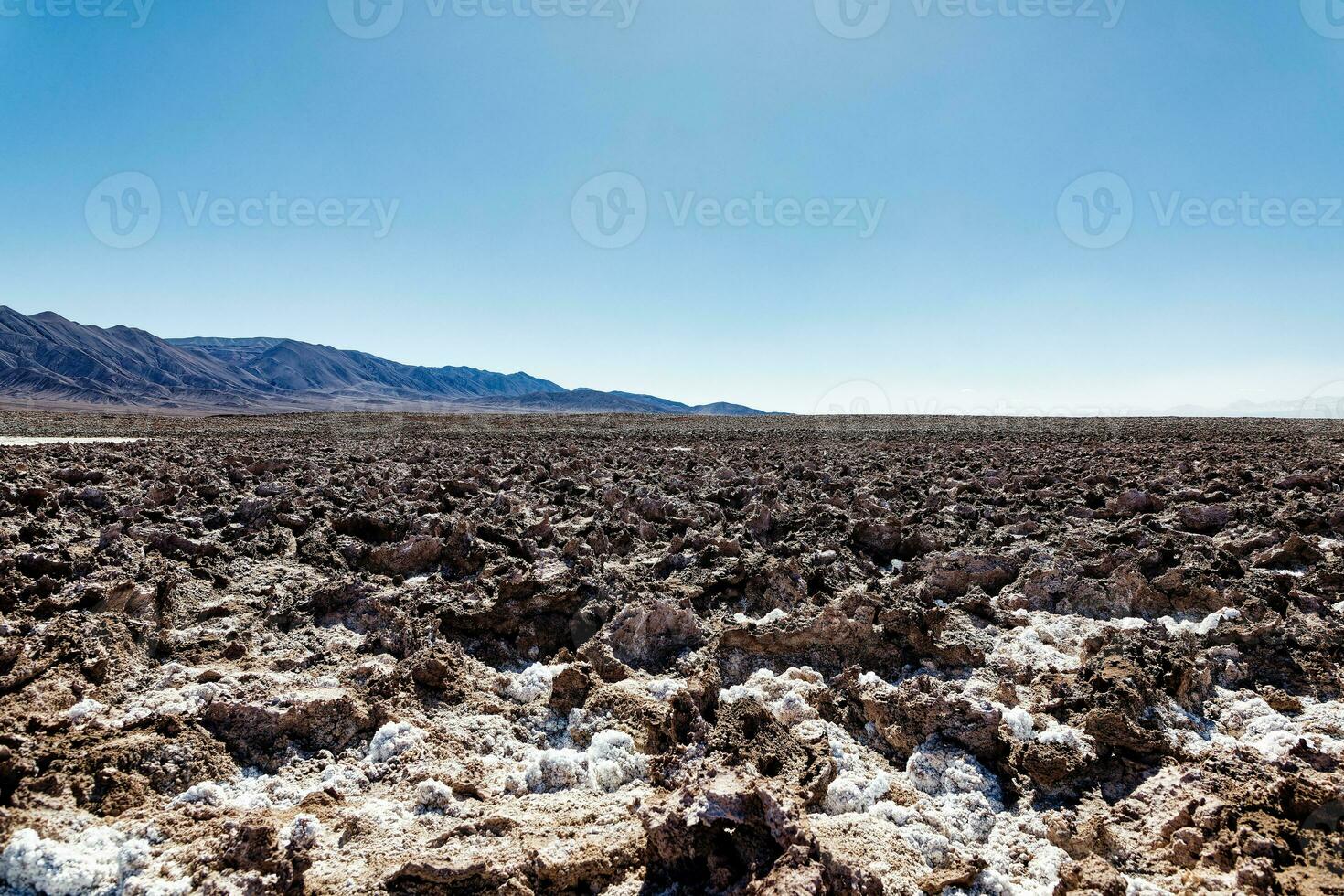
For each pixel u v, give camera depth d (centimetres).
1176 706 550
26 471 1465
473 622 716
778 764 445
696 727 488
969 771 463
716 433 3828
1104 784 463
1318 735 507
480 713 555
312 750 494
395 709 540
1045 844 407
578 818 411
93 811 402
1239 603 741
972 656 650
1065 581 812
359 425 4478
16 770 405
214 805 418
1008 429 4031
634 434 3734
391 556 909
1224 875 372
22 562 754
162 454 2127
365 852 384
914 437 3431
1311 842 381
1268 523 1085
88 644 579
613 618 698
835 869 338
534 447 2620
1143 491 1242
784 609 793
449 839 392
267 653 654
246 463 1819
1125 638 625
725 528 1094
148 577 763
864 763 491
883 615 674
